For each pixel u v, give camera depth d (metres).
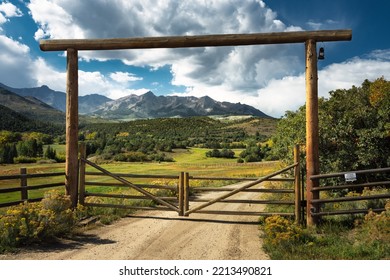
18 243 6.70
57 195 8.30
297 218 8.67
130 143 124.69
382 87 17.28
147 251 6.60
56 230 7.35
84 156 10.05
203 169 70.50
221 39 8.85
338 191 14.41
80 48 9.48
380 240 6.42
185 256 6.29
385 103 15.64
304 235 7.08
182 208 9.65
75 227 7.94
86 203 10.03
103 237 7.59
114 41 9.30
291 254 6.19
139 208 9.83
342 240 6.88
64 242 7.13
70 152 9.64
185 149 127.88
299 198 8.73
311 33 8.42
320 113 16.12
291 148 16.59
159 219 9.61
